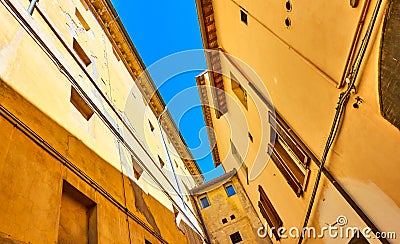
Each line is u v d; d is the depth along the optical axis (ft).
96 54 38.32
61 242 12.84
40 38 19.62
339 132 17.16
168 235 30.35
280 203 33.17
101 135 24.30
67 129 17.94
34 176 12.00
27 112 14.23
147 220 25.31
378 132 13.74
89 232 15.11
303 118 22.13
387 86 12.28
